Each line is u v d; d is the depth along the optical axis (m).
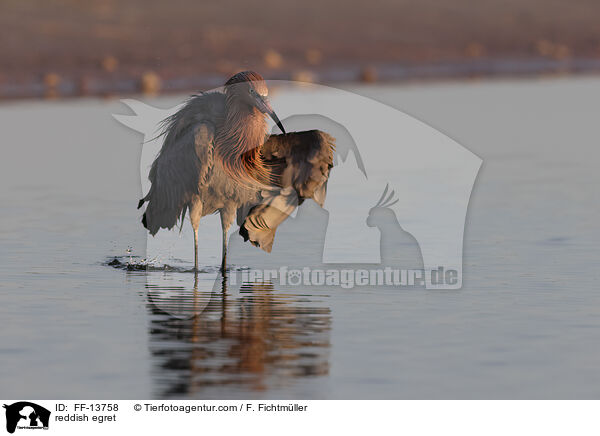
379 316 29.45
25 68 106.88
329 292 32.62
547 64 139.38
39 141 71.94
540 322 28.69
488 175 58.59
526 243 40.09
